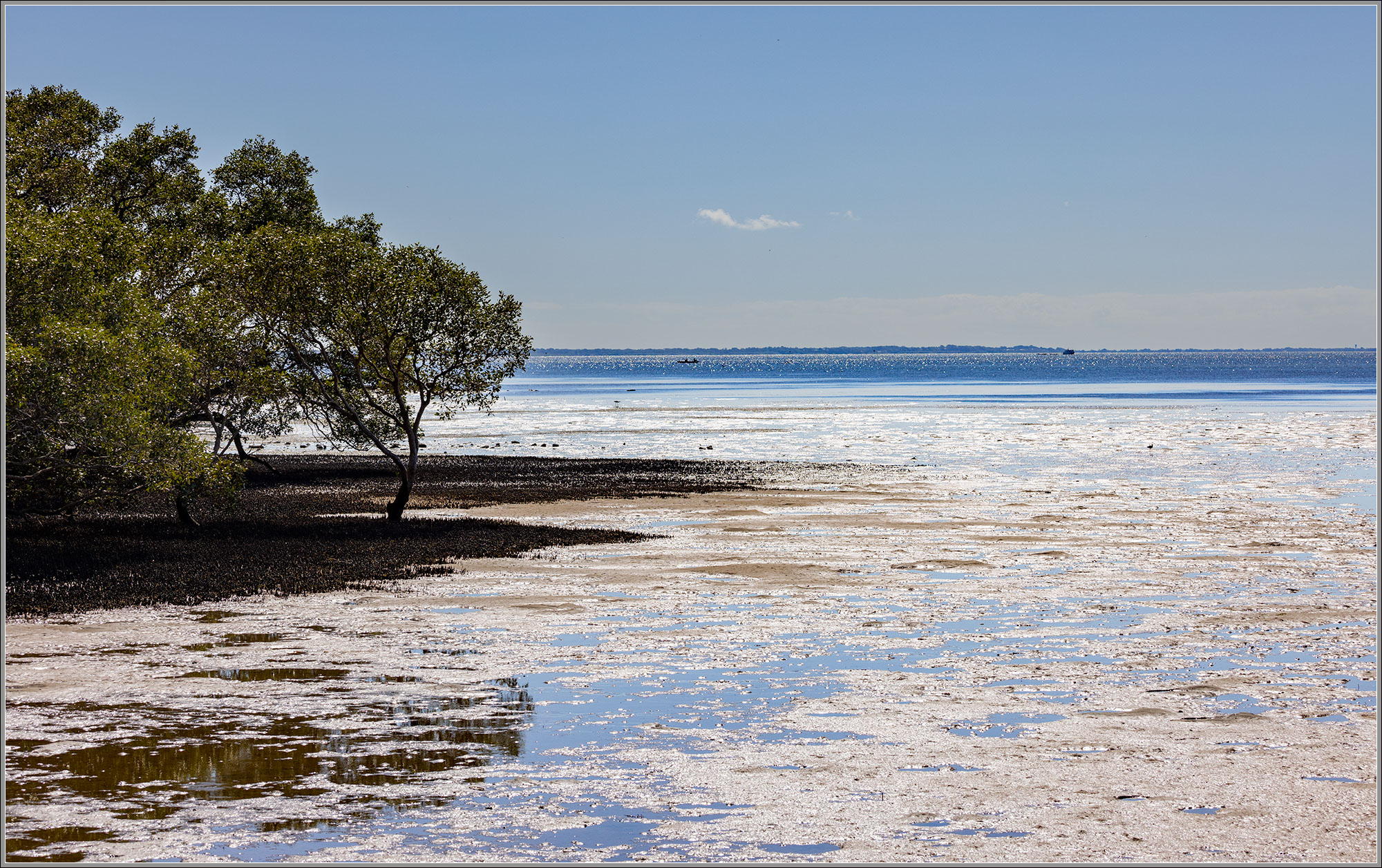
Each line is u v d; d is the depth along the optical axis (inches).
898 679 579.2
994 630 698.2
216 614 753.6
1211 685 564.1
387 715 513.7
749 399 5007.4
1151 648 646.5
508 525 1237.1
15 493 1008.2
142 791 414.3
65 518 1199.6
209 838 370.6
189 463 966.4
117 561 948.6
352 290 1197.1
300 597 815.7
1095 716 509.7
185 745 468.8
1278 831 374.9
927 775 430.0
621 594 831.7
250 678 580.7
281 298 1184.2
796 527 1220.5
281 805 400.2
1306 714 511.8
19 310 876.0
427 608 776.9
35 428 869.2
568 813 393.7
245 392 1201.4
